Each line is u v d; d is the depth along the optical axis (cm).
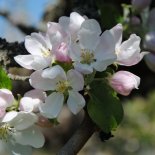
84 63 42
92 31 43
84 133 42
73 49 42
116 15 59
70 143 42
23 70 62
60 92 42
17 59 43
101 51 43
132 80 43
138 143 132
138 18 62
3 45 54
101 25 58
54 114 41
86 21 43
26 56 43
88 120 43
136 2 62
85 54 42
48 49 45
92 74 42
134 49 44
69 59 42
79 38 43
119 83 43
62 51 42
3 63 53
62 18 43
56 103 42
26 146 43
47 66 42
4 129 42
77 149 42
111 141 129
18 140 42
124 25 61
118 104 43
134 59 44
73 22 43
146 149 132
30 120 41
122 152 129
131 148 131
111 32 43
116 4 69
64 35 42
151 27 63
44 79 42
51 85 42
